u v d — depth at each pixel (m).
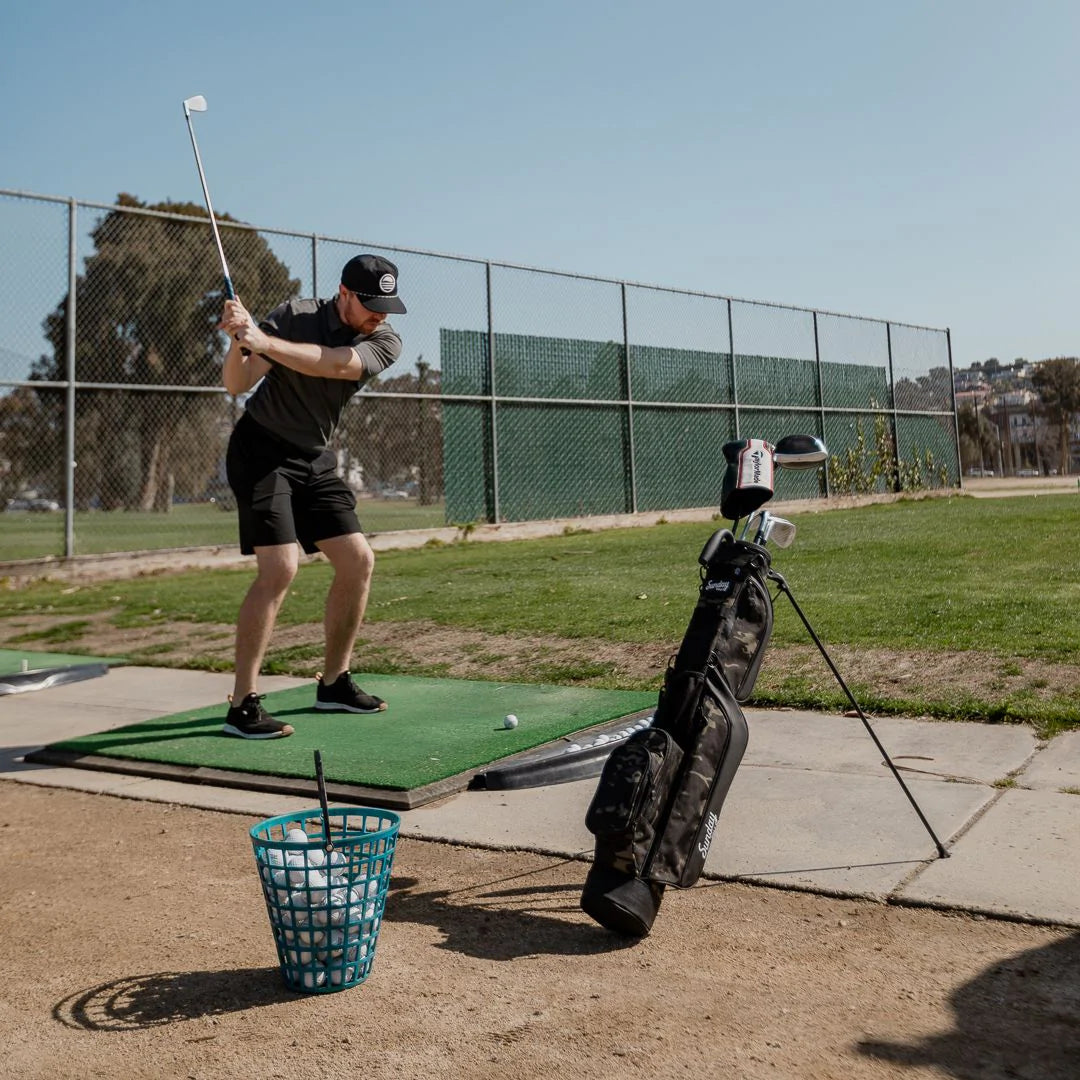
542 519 15.77
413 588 9.46
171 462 12.65
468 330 14.94
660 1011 2.42
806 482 19.94
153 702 6.26
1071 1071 2.08
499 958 2.76
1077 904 2.83
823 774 4.14
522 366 15.59
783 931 2.83
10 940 3.02
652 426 17.36
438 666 6.59
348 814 2.94
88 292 11.99
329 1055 2.30
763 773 4.20
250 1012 2.52
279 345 4.55
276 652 7.36
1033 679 5.04
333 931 2.57
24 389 11.62
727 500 3.17
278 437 5.06
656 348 17.44
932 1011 2.35
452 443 14.79
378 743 4.82
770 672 5.62
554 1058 2.23
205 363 12.91
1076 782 3.84
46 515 11.77
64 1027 2.49
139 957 2.87
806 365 20.08
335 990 2.60
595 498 16.50
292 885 2.56
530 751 4.59
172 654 7.70
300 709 5.62
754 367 19.09
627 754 2.82
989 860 3.18
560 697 5.55
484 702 5.55
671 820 2.82
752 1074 2.13
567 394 16.17
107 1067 2.29
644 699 5.39
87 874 3.55
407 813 3.99
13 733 5.63
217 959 2.84
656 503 17.42
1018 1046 2.18
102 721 5.81
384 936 2.94
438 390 14.65
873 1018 2.33
